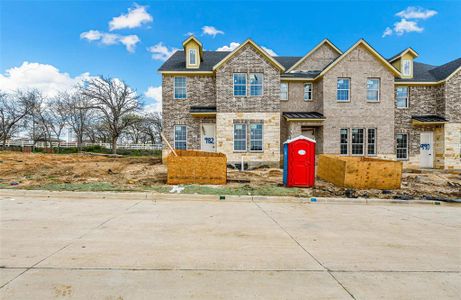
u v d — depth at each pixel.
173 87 18.16
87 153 29.03
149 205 7.60
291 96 18.67
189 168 10.63
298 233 5.27
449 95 18.03
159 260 3.87
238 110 16.92
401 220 6.44
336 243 4.73
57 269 3.52
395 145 18.59
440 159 18.22
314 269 3.67
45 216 6.23
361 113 17.56
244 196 8.58
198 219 6.19
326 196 8.90
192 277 3.37
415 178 13.24
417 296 3.02
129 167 15.87
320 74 17.44
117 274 3.41
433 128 18.75
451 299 2.97
